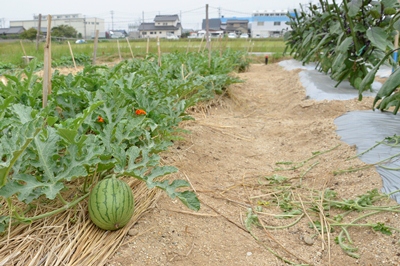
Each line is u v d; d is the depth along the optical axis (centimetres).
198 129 480
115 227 232
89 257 221
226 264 232
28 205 249
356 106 552
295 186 337
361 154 361
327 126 463
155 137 346
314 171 362
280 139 479
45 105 301
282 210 300
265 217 289
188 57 784
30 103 344
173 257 232
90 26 7050
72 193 269
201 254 238
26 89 364
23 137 226
